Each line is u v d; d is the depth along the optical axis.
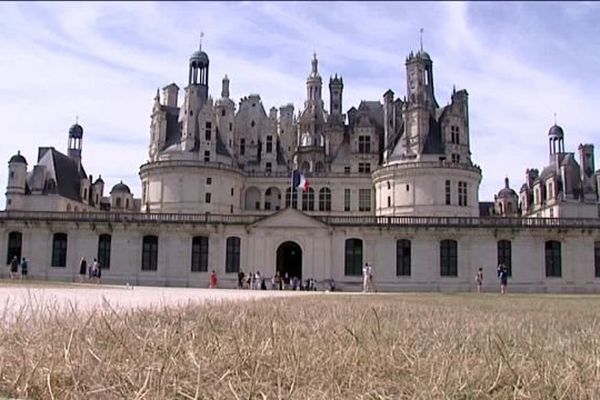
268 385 5.69
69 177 91.69
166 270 69.88
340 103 96.94
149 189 81.44
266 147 94.25
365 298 30.28
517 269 68.56
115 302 19.38
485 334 9.39
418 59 82.62
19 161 82.94
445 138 79.94
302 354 6.95
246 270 69.69
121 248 70.56
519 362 6.79
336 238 70.31
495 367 6.41
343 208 88.12
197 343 7.72
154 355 6.72
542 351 7.61
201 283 69.50
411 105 81.88
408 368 6.61
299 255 80.50
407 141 81.44
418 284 68.69
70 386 5.67
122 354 6.96
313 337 8.50
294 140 99.38
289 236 70.12
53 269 70.19
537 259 68.75
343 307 18.16
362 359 6.88
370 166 90.62
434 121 82.94
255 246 70.12
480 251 69.19
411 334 9.34
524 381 5.84
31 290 28.03
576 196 81.50
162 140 85.88
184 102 87.38
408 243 70.19
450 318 13.45
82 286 43.16
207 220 70.44
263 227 70.38
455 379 5.85
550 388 5.64
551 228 68.50
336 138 94.38
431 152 79.38
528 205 98.12
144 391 5.43
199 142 83.62
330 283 68.75
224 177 81.94
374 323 11.23
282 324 10.54
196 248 70.94
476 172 78.38
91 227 70.50
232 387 5.54
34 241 70.56
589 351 7.74
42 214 70.62
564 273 68.44
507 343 8.38
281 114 100.44
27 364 6.07
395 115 89.12
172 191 79.56
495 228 68.94
